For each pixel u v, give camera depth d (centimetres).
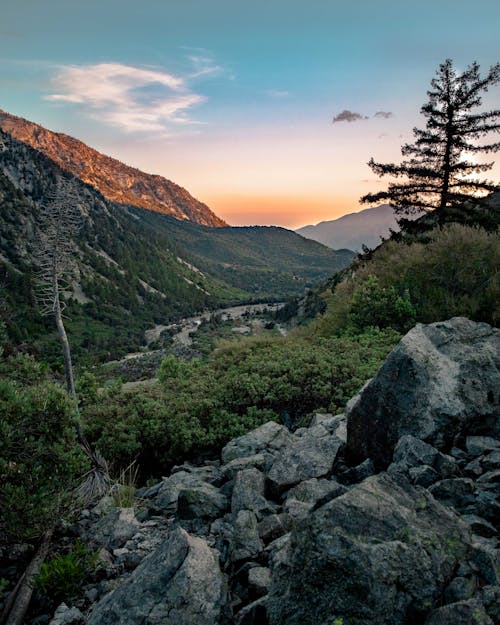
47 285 786
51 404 573
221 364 1335
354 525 299
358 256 2300
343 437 623
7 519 504
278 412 991
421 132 2156
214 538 493
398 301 1418
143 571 368
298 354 1189
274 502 520
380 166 2231
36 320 11150
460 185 2127
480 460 455
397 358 545
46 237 789
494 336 613
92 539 542
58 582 455
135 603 343
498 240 1501
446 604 269
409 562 278
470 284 1408
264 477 557
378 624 257
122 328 18875
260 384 1010
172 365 1416
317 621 267
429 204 2203
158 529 550
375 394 542
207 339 16250
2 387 564
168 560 369
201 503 545
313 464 545
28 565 506
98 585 460
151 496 703
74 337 15388
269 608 301
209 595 348
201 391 1070
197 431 890
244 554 402
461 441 502
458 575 287
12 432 539
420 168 2150
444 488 397
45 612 443
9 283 12488
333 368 1042
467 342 599
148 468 908
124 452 891
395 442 514
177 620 330
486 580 285
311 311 6519
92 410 1007
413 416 510
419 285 1520
